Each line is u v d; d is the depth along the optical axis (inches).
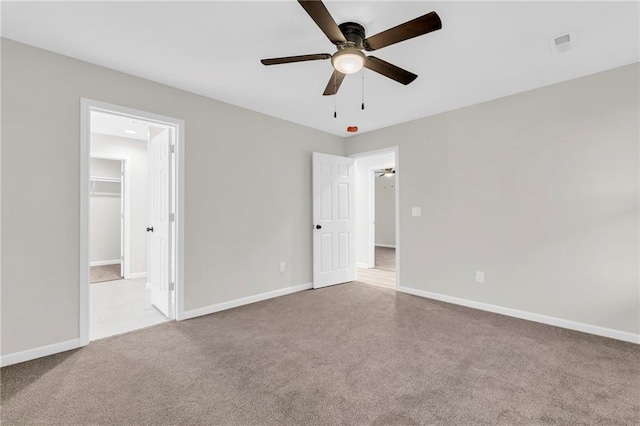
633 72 95.6
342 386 72.0
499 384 72.8
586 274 104.0
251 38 82.7
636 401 66.2
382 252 329.4
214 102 125.3
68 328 90.5
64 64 90.6
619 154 98.0
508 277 121.6
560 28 77.9
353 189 183.5
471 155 132.0
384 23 76.0
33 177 85.3
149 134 144.0
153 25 76.7
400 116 147.5
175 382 73.4
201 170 121.2
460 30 78.7
